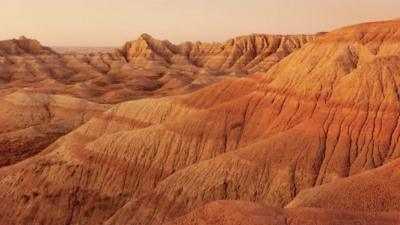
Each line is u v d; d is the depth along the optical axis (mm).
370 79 53906
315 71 61062
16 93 119188
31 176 62125
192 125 62562
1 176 63906
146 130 64125
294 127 53750
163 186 50562
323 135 51375
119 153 62031
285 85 61781
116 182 59812
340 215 28203
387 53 60719
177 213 47688
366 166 47312
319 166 48531
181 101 75312
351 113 52312
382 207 33375
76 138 77062
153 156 61031
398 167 36594
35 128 98312
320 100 56156
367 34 64438
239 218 27688
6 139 93062
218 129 61156
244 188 48469
